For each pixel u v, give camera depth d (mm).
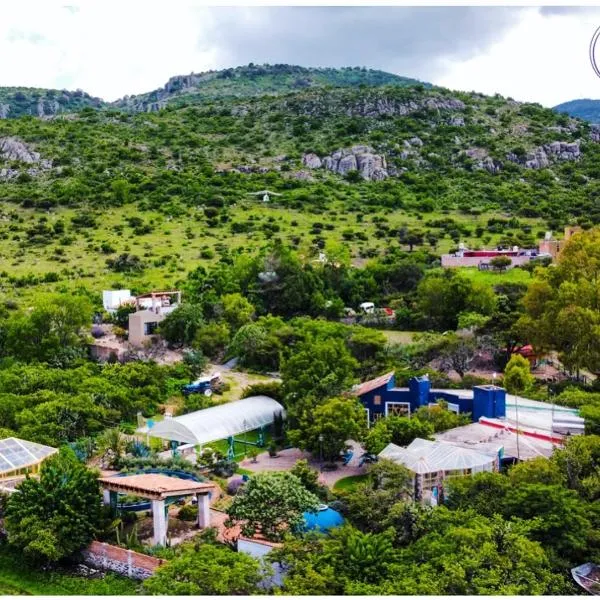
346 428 58406
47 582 42375
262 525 43219
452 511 42688
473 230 161750
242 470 57781
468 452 50000
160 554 42375
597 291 82938
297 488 44875
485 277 124312
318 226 162625
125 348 90938
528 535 39938
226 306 107062
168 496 44656
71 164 199000
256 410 64625
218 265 132500
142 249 146375
